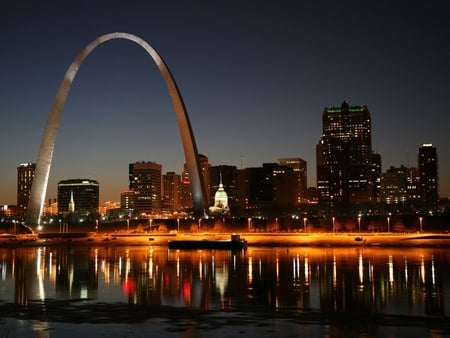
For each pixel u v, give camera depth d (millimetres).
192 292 62656
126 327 43219
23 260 111438
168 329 42406
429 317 46812
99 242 193250
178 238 198000
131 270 88562
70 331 41938
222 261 106125
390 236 180500
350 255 120812
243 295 60125
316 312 49469
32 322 45281
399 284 68562
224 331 41656
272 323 44469
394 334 40562
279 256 119125
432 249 145125
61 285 69312
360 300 56219
